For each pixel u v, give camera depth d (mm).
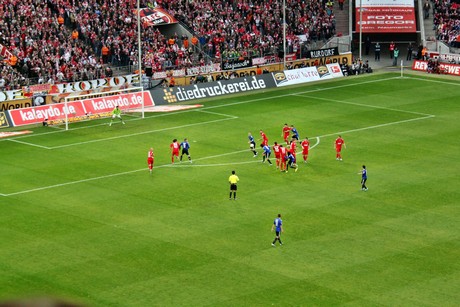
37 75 124188
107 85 123688
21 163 89812
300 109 118750
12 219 69812
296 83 137500
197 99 125375
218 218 70312
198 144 98812
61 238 64812
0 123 107438
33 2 134375
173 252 61562
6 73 121312
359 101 124188
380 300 52094
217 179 83125
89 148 96812
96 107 113500
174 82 130250
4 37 128125
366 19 160000
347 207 73562
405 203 74875
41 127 108188
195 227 67812
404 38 164500
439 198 76562
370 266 58594
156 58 135750
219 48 144625
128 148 96812
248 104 122188
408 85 136625
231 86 130250
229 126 108438
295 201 75438
